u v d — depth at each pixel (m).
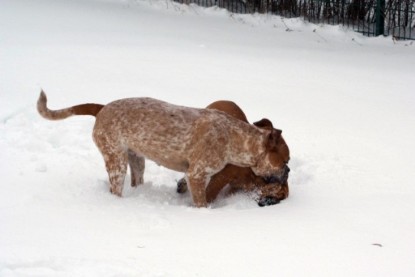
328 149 9.27
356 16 20.05
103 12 19.34
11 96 11.37
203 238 6.23
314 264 5.69
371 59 15.95
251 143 7.52
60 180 7.89
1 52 14.41
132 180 8.02
